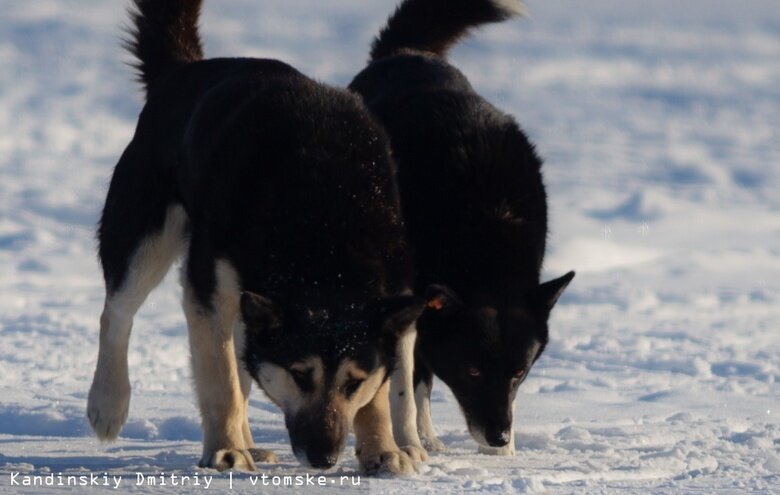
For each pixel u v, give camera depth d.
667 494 7.82
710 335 17.92
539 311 10.34
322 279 8.46
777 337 17.89
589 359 16.23
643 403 13.30
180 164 9.96
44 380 14.59
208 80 10.35
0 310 20.08
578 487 8.12
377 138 9.31
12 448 10.48
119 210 10.47
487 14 14.05
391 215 9.01
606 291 21.58
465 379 10.20
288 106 9.22
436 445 10.94
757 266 24.53
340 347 8.22
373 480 8.45
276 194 8.76
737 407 13.08
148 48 11.59
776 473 8.96
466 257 10.42
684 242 27.16
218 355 9.05
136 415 12.18
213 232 8.99
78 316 19.52
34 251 26.00
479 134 10.96
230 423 9.09
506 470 9.05
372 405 8.98
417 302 8.38
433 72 12.00
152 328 18.38
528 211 10.87
